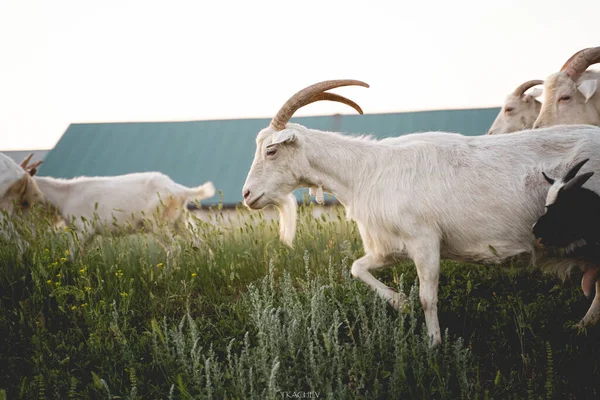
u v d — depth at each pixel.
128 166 23.73
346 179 5.10
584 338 4.77
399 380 4.13
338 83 5.17
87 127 26.02
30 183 7.99
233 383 4.14
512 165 4.75
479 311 5.26
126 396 4.16
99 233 7.67
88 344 5.00
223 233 6.89
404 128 23.22
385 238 4.96
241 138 24.25
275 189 5.20
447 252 4.96
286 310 4.84
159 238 7.49
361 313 4.66
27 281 6.07
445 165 4.84
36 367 4.69
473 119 23.31
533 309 5.14
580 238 4.44
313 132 5.23
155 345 4.67
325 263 6.40
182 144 24.34
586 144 4.66
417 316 5.11
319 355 4.31
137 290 6.12
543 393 4.21
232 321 5.44
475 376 4.47
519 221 4.69
